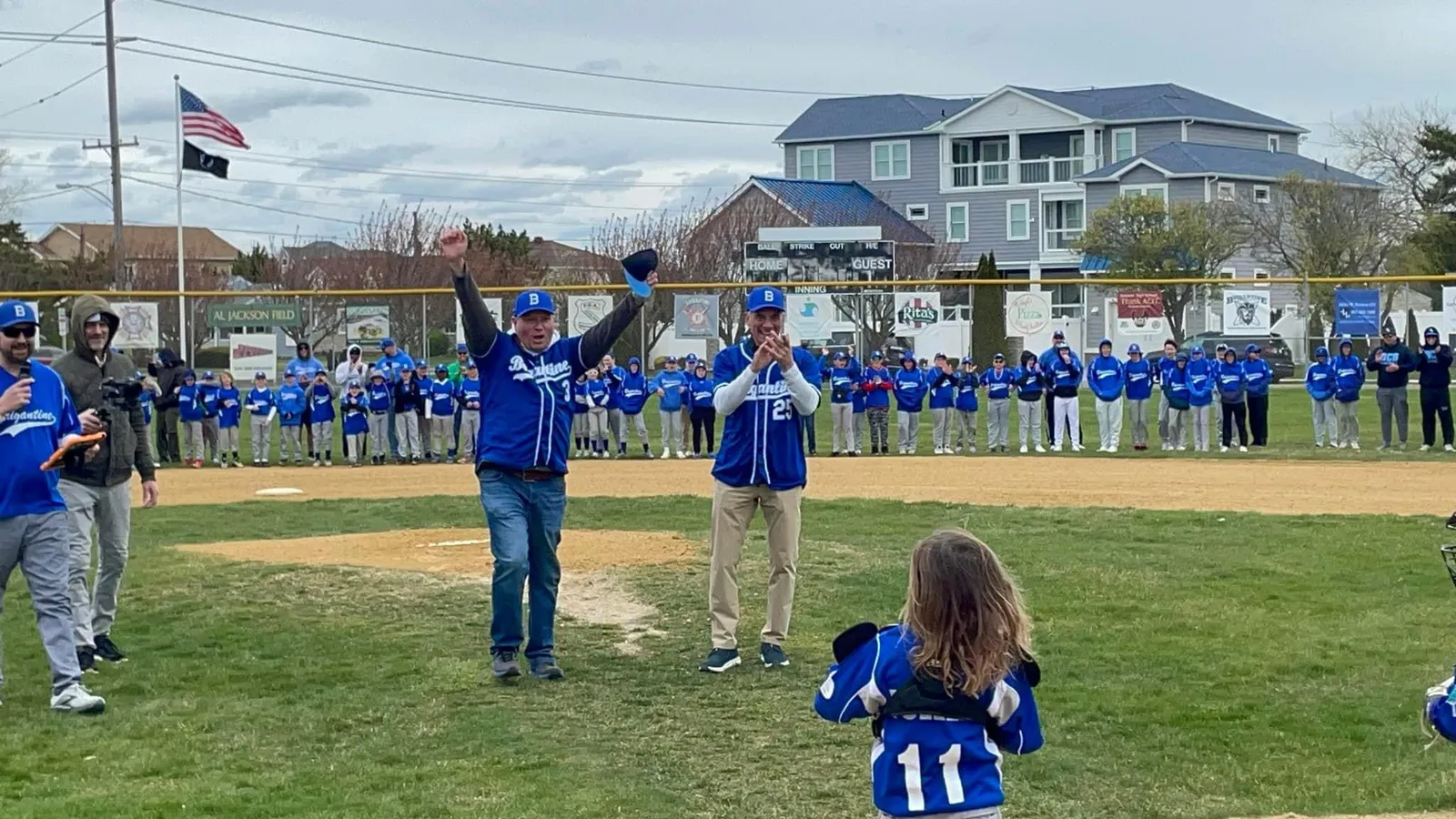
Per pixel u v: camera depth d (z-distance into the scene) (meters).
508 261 54.97
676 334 29.17
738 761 7.22
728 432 8.89
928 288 36.16
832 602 10.94
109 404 9.21
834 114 66.62
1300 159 61.53
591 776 6.98
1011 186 62.41
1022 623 4.25
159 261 56.03
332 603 11.00
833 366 25.77
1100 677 8.79
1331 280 26.83
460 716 8.07
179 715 8.16
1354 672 8.86
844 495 18.67
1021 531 14.45
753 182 59.38
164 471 24.73
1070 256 60.88
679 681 8.75
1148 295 28.44
